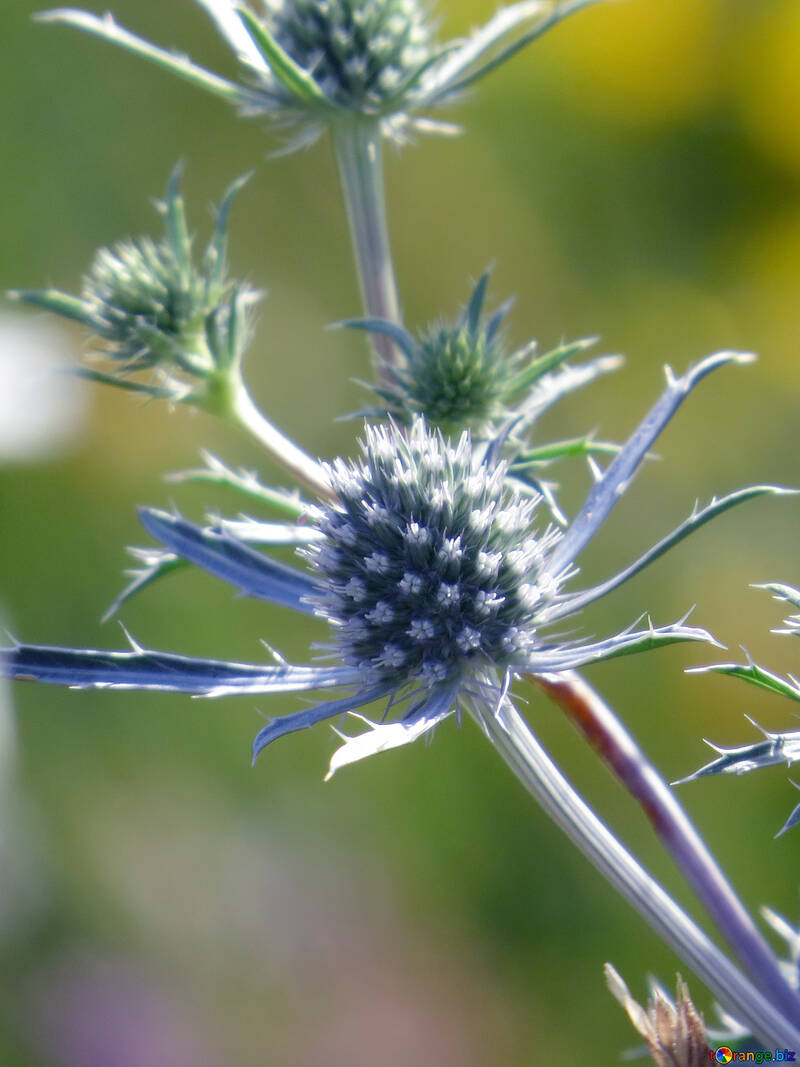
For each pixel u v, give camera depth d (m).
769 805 0.32
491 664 0.21
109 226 0.41
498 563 0.21
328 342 0.41
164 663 0.21
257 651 0.36
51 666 0.20
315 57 0.23
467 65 0.24
